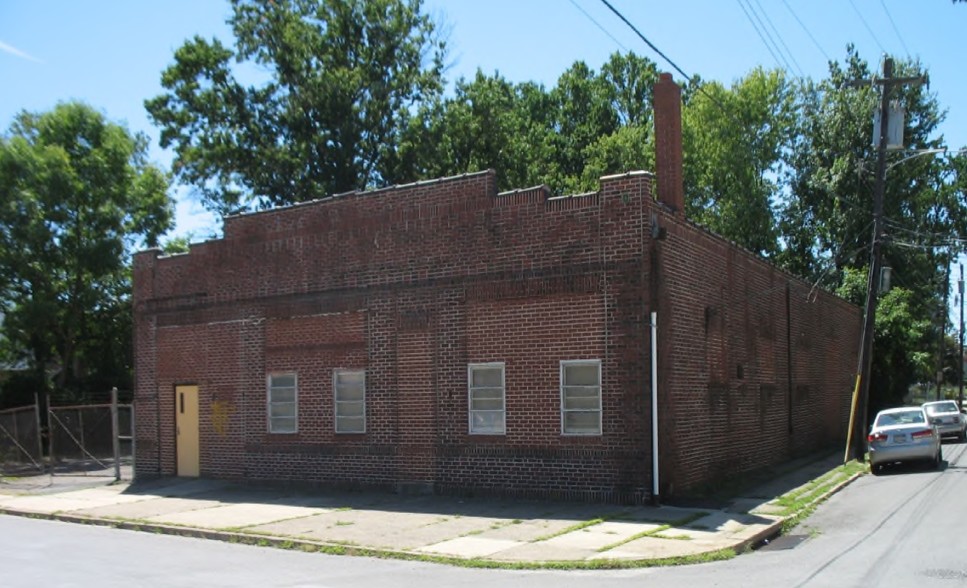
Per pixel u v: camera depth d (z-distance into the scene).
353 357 19.56
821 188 47.16
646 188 16.23
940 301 60.59
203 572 11.44
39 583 10.73
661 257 16.70
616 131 53.44
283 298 20.88
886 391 42.31
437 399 18.23
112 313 39.72
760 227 46.56
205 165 41.47
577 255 16.72
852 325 38.34
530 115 57.66
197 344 22.61
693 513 15.24
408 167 42.03
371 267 19.41
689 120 47.75
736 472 20.77
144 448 23.56
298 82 41.62
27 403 35.41
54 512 18.34
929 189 51.16
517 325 17.34
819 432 30.72
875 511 16.09
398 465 18.69
